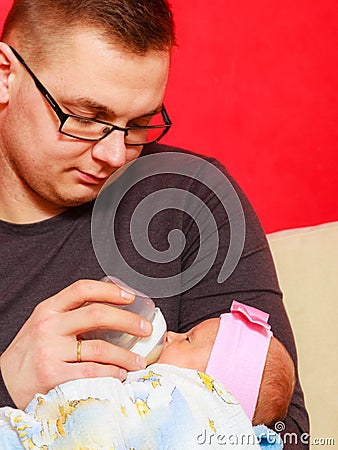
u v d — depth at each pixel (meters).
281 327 1.94
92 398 1.65
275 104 2.90
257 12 2.86
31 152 1.92
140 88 1.80
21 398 1.72
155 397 1.68
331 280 2.51
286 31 2.89
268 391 1.80
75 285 1.71
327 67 2.93
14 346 1.77
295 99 2.91
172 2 2.79
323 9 2.91
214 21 2.83
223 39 2.84
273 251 2.57
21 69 1.90
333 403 2.38
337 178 2.97
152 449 1.63
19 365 1.73
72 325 1.69
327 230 2.59
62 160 1.89
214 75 2.85
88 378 1.68
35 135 1.89
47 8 1.85
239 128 2.88
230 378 1.79
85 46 1.78
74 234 2.05
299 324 2.47
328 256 2.54
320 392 2.40
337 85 2.94
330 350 2.44
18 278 2.00
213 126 2.86
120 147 1.84
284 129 2.91
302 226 2.96
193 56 2.83
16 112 1.93
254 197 2.91
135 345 1.76
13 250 2.02
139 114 1.84
